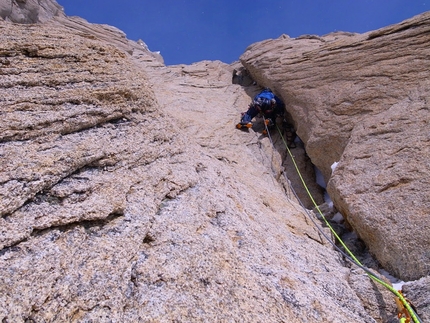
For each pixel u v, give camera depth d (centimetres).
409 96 685
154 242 270
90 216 253
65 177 277
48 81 367
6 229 213
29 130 293
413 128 593
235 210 388
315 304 280
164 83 1292
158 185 342
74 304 196
